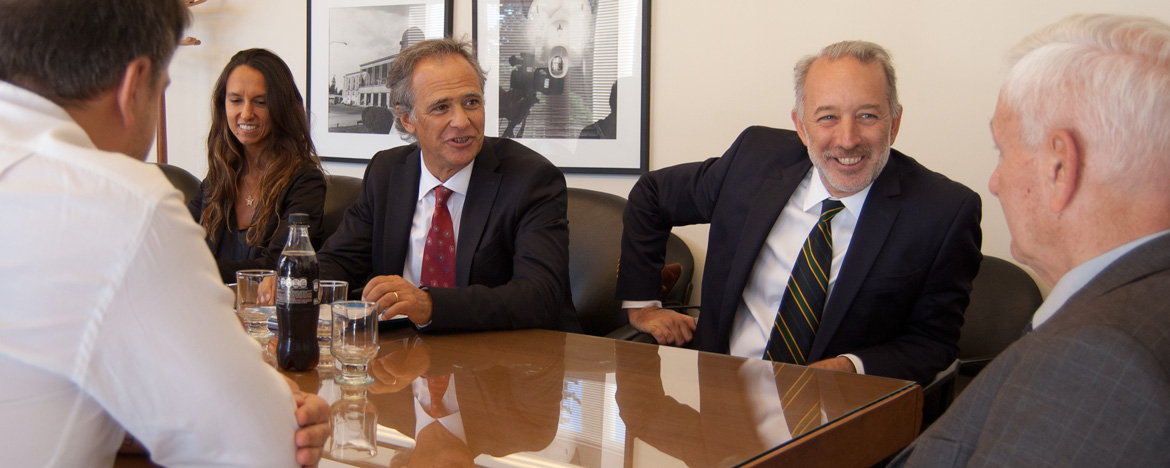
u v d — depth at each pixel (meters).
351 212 2.22
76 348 0.68
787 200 1.95
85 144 0.74
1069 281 0.84
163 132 3.82
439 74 1.97
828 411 1.19
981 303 2.26
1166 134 0.77
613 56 3.01
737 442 1.06
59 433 0.70
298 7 3.60
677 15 2.92
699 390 1.29
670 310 2.20
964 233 1.79
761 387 1.31
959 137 2.58
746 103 2.84
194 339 0.73
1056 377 0.71
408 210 2.09
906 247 1.80
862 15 2.66
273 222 2.52
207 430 0.75
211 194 2.68
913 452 0.88
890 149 1.93
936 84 2.59
